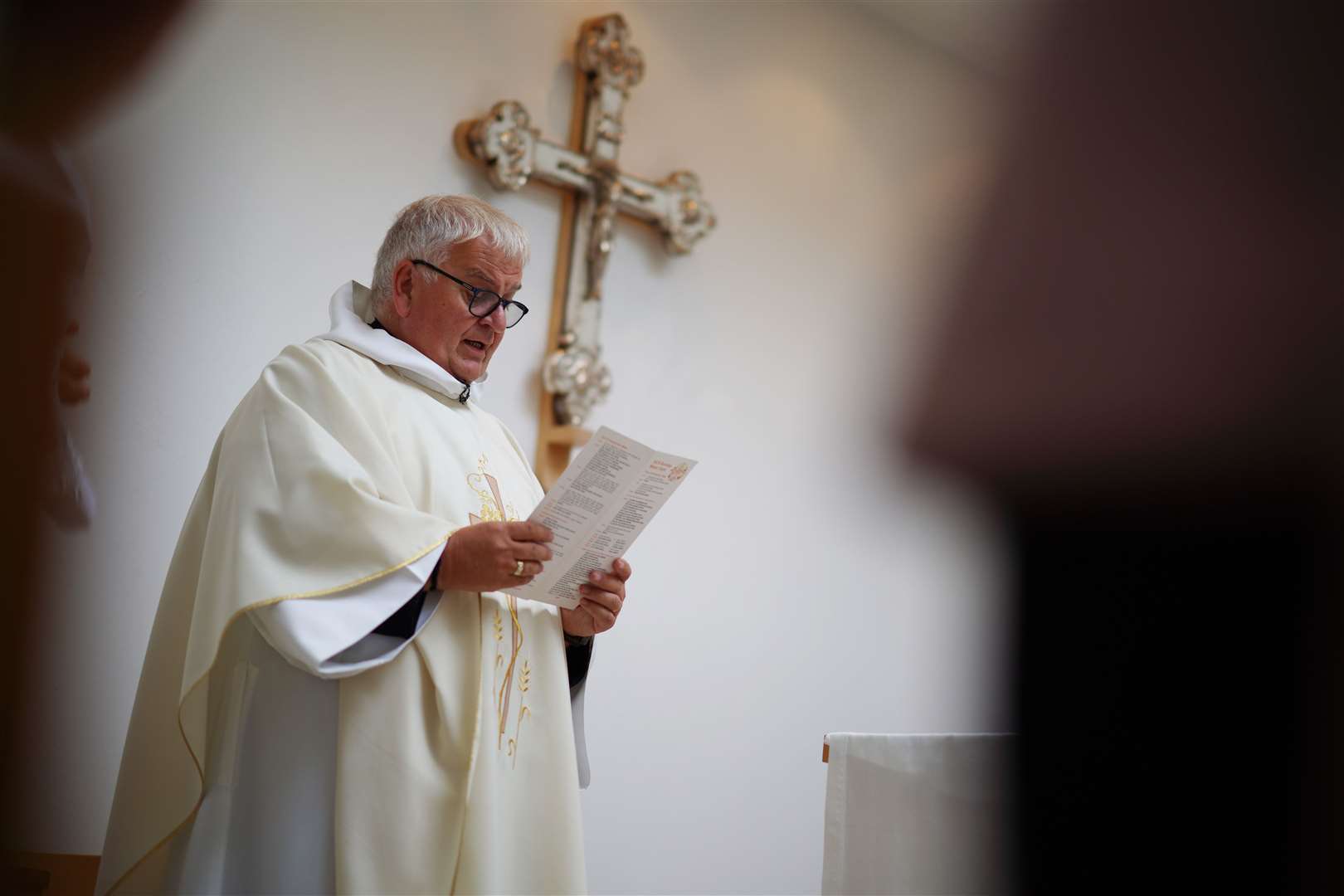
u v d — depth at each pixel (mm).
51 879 2973
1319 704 302
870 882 1761
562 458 4273
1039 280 361
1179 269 343
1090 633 333
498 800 2191
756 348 5059
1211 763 317
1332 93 338
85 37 2807
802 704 4945
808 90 5387
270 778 2141
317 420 2299
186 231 3518
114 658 3254
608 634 4480
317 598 2082
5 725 2658
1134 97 362
